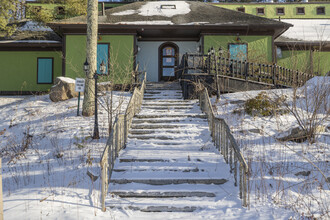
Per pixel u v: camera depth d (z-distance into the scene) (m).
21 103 13.48
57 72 18.56
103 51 16.23
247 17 17.12
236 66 12.71
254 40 16.81
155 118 9.64
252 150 7.34
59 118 10.68
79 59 16.27
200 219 4.75
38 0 21.66
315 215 4.69
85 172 6.50
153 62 18.31
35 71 18.62
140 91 11.47
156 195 5.50
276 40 18.41
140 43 18.36
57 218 4.67
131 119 9.19
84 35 16.34
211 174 6.08
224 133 6.77
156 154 7.05
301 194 5.40
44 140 8.87
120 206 5.13
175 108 11.05
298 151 7.26
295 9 23.14
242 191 5.39
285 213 4.76
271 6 23.17
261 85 12.91
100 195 5.49
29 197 5.41
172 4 19.42
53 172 6.68
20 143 8.79
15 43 17.92
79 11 18.19
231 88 12.38
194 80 12.23
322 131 8.26
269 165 6.49
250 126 8.73
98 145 8.15
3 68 18.59
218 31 16.64
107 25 15.68
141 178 5.89
